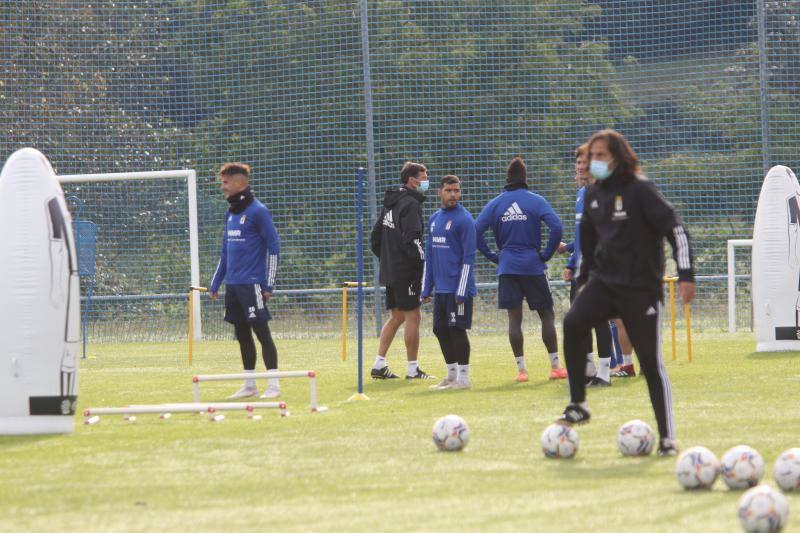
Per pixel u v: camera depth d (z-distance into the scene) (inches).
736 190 1518.2
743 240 1374.3
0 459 541.0
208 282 1579.7
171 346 1392.7
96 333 1498.5
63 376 626.2
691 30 1546.5
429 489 441.1
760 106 1493.6
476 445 551.5
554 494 424.2
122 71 1641.2
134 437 609.3
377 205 1574.8
